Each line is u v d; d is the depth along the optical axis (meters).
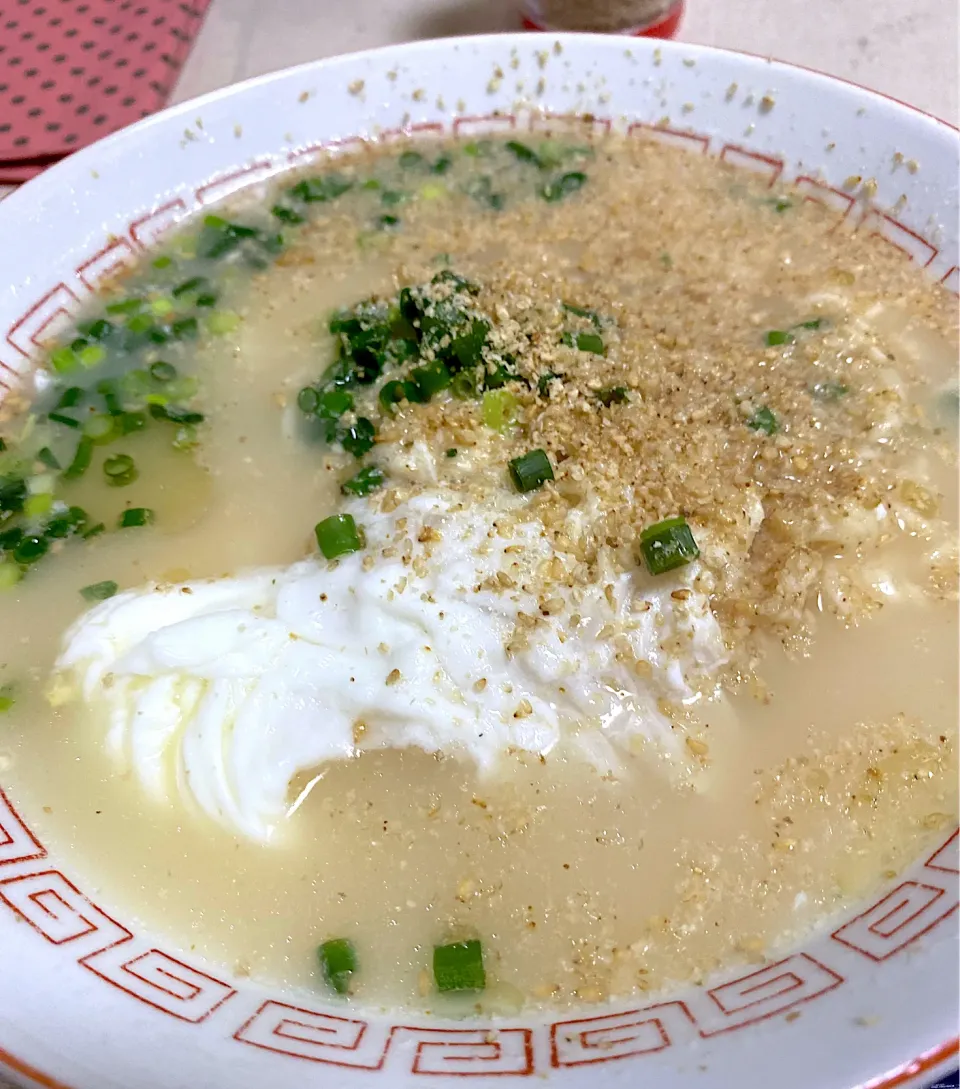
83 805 0.16
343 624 0.17
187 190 0.24
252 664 0.17
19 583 0.19
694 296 0.22
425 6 0.32
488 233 0.24
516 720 0.17
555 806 0.16
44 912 0.14
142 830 0.16
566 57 0.25
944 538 0.19
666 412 0.20
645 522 0.18
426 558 0.17
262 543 0.19
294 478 0.20
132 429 0.21
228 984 0.14
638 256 0.23
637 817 0.16
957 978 0.12
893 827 0.16
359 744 0.17
